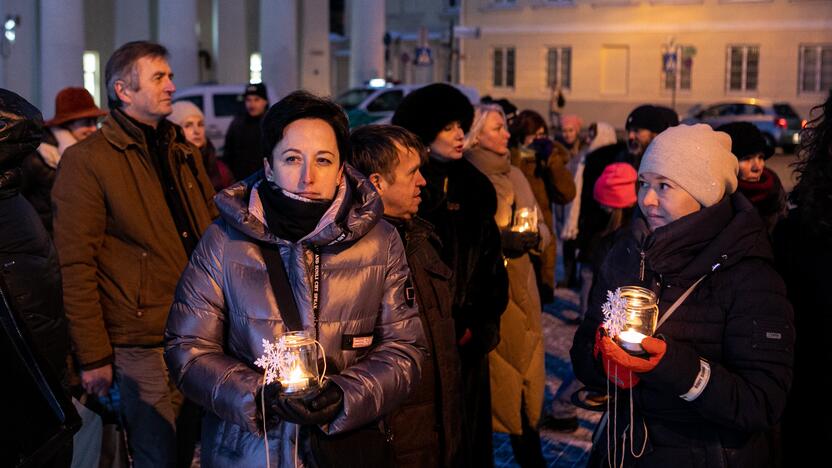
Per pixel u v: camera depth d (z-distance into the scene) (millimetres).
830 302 2889
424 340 2982
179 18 25359
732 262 2891
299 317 2764
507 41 41844
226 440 2826
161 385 4219
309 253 2791
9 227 3072
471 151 4902
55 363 3258
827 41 36750
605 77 40375
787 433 3033
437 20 46188
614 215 6016
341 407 2648
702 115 32938
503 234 4727
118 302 4148
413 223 3645
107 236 4176
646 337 2738
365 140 3627
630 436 2986
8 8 20766
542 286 7496
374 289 2857
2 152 2994
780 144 31859
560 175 7680
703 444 2900
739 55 38062
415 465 3389
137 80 4164
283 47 28562
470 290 4137
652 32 39125
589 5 40156
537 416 4805
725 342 2875
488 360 4316
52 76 21797
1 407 2498
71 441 2881
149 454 4215
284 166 2771
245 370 2730
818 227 2930
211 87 22266
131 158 4168
